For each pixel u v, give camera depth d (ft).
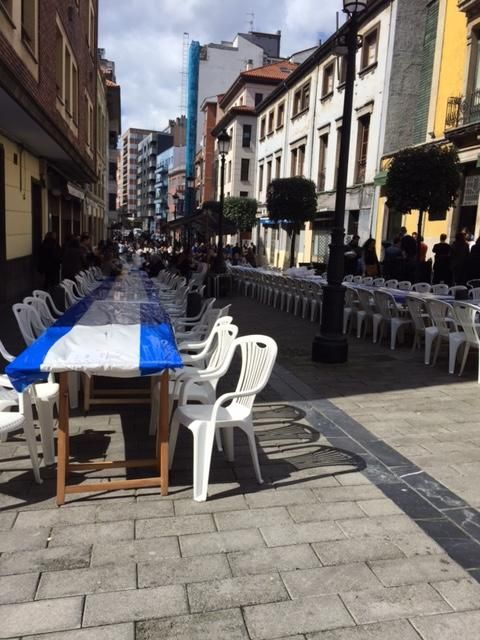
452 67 54.44
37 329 18.61
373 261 50.16
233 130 147.54
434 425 16.66
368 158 69.05
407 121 64.34
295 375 22.74
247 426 12.26
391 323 29.09
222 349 15.98
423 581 8.95
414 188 38.78
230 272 67.15
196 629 7.75
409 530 10.54
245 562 9.38
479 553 9.78
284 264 106.73
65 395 11.07
